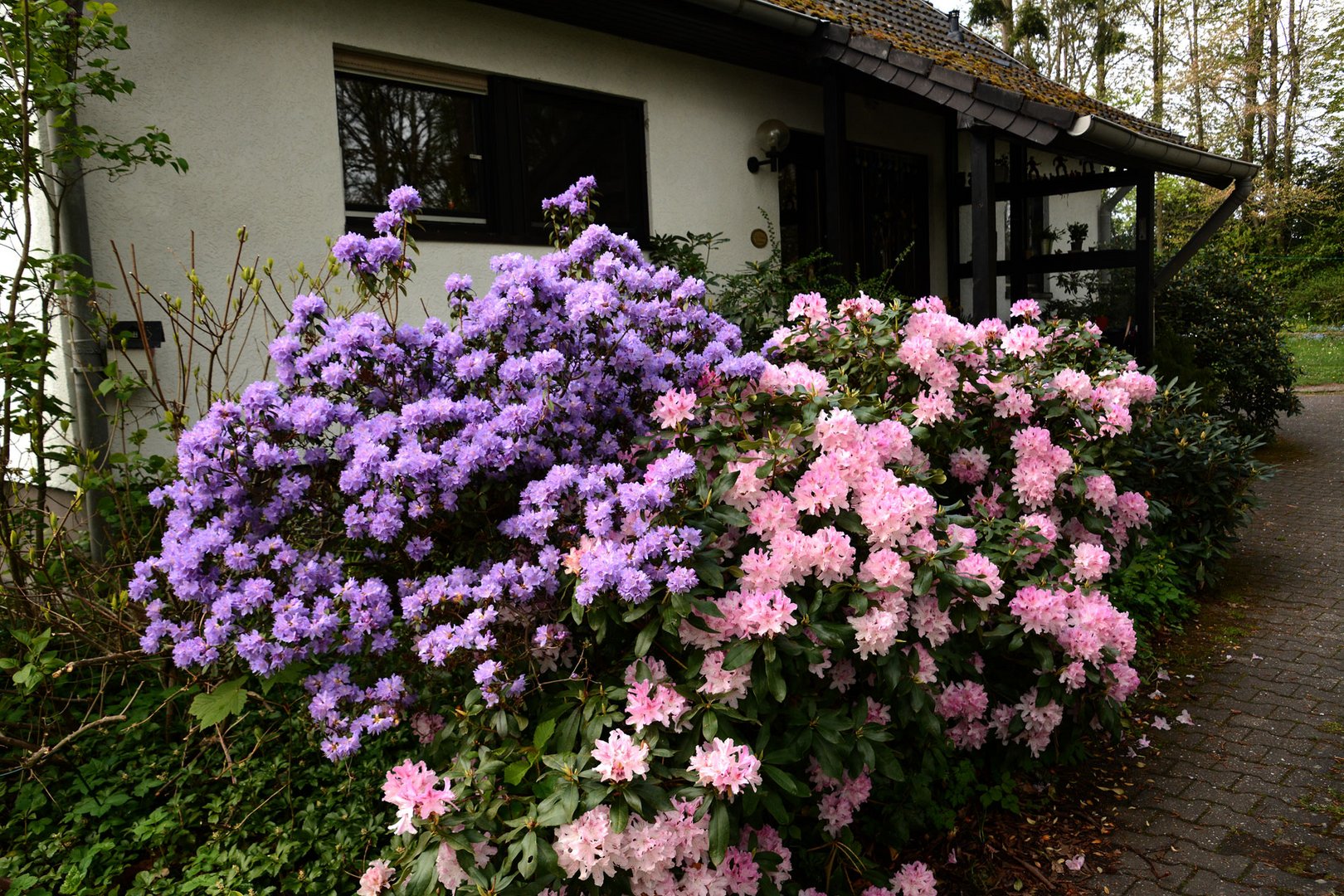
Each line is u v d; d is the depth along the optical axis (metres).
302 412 2.73
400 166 5.42
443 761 2.43
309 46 4.83
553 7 5.81
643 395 3.16
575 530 2.59
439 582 2.49
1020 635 2.93
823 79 7.40
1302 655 4.64
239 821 2.84
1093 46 26.78
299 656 2.48
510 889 2.00
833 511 2.63
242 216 4.59
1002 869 2.93
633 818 2.14
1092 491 3.69
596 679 2.53
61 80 3.42
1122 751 3.68
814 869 2.74
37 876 2.63
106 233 4.13
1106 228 12.18
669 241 6.60
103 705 3.36
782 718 2.48
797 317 3.92
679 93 7.00
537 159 6.18
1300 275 28.95
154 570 2.76
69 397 4.19
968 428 3.67
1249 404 10.98
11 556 3.42
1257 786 3.38
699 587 2.37
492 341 3.04
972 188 7.14
